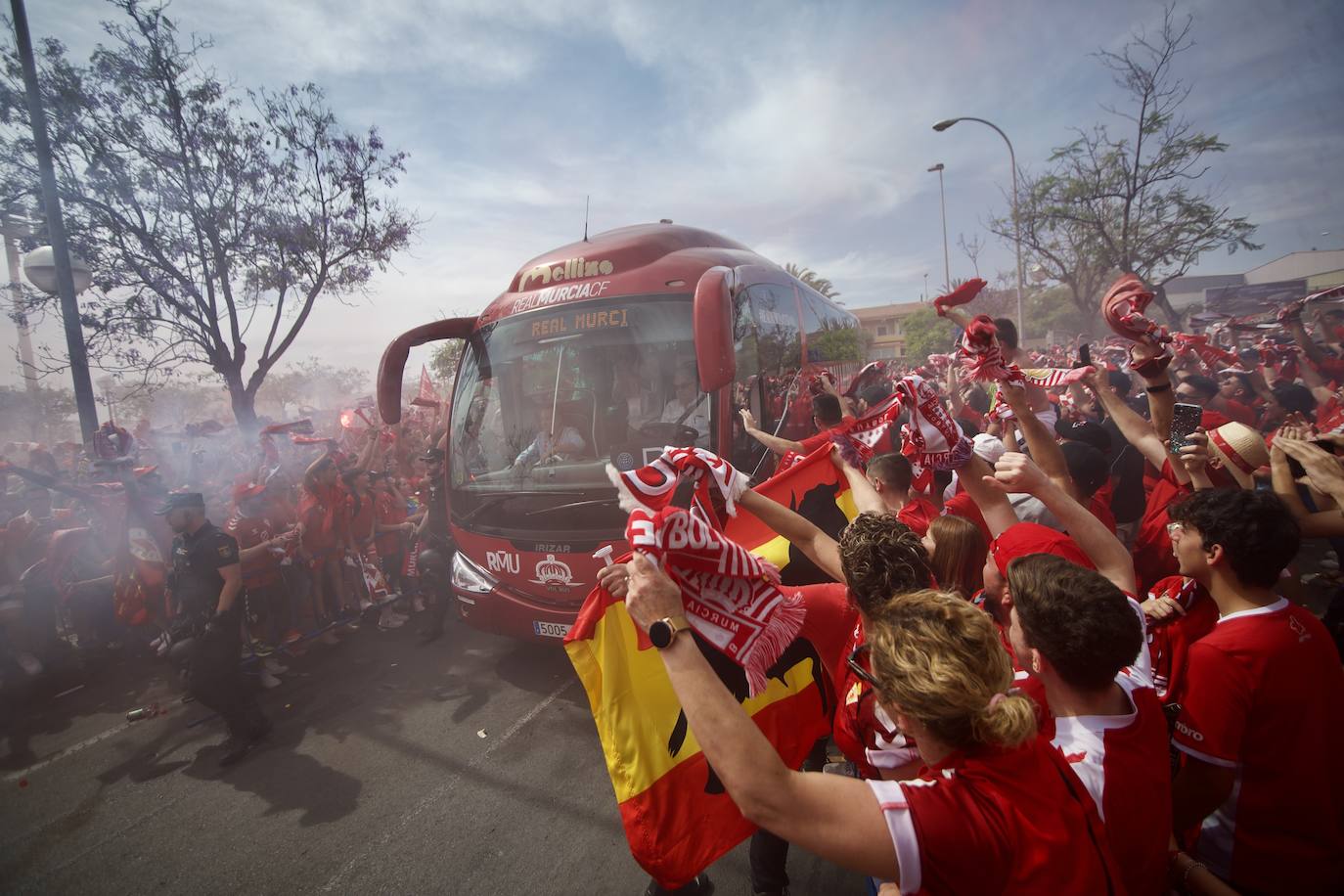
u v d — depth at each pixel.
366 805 3.79
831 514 3.31
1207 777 1.87
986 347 2.47
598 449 4.85
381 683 5.39
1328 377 6.87
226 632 4.29
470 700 4.97
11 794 4.13
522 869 3.22
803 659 2.56
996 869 1.17
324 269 9.38
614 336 4.95
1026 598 1.54
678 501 4.20
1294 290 15.02
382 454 8.74
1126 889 1.29
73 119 7.55
